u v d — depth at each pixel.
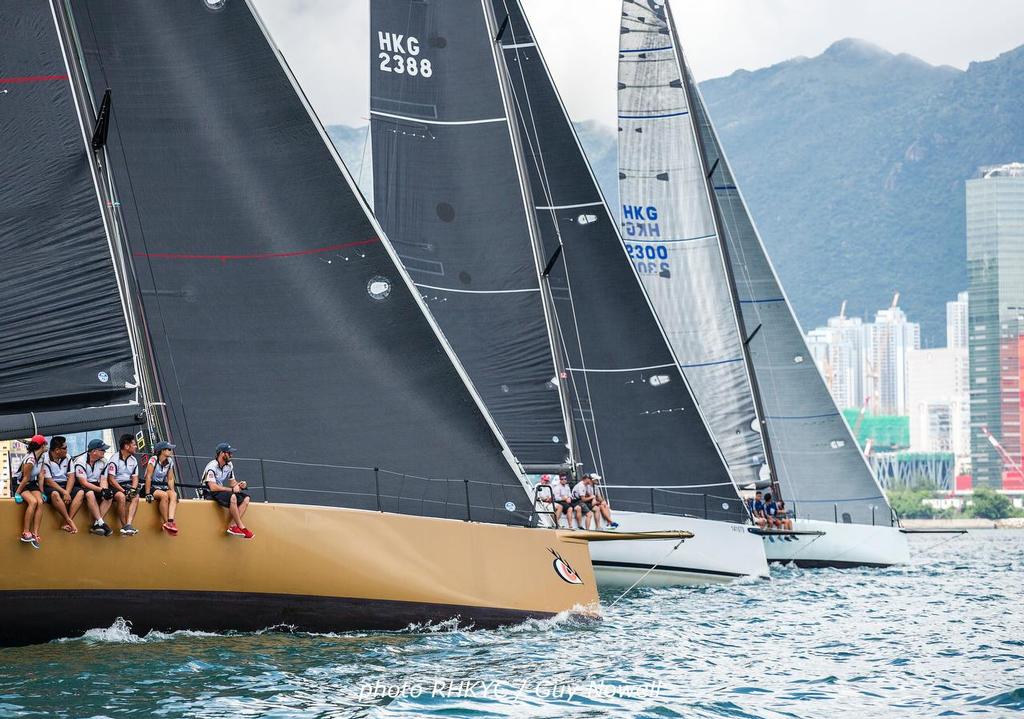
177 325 38.09
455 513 40.41
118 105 38.25
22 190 34.62
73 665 31.28
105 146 36.16
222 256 38.66
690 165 81.56
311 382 39.00
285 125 39.44
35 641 33.03
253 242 38.91
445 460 40.34
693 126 82.81
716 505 65.81
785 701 30.81
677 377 66.44
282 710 28.03
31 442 32.28
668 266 81.31
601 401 66.31
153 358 36.94
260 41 39.47
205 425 38.00
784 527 78.75
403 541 37.88
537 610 41.09
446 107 61.72
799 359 89.19
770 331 90.00
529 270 61.16
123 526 33.12
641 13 82.06
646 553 61.44
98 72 38.22
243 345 38.56
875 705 30.42
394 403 39.78
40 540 32.19
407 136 61.62
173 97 38.66
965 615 50.53
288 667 32.19
